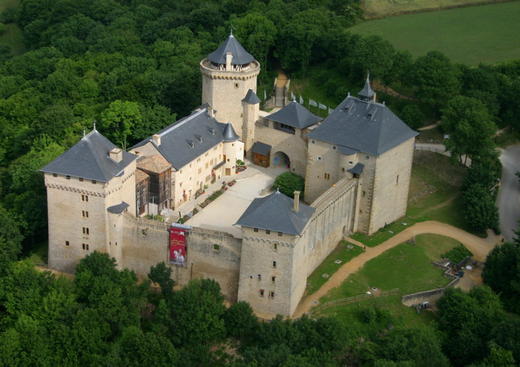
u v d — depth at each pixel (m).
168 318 143.25
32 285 151.25
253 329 145.00
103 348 140.88
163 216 169.00
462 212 190.75
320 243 160.50
